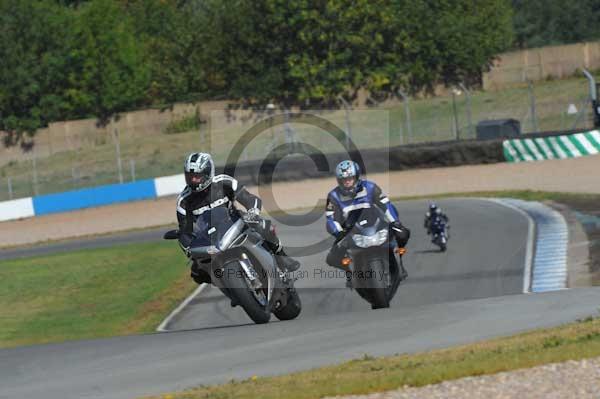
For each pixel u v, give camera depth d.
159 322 53.31
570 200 88.06
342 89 196.38
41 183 170.00
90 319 56.94
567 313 28.77
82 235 119.25
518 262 58.81
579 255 57.84
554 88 184.75
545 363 21.16
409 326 29.05
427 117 177.25
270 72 197.62
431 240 73.12
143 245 93.25
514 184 106.44
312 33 197.12
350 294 52.41
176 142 181.88
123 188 137.12
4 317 60.84
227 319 51.19
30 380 26.16
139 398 21.86
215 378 23.88
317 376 22.17
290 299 34.75
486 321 28.69
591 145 110.94
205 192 32.19
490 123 129.50
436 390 19.98
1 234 126.81
